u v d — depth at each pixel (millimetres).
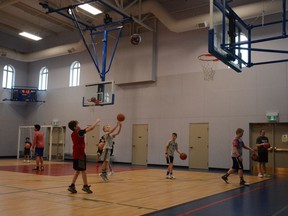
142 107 17000
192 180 10023
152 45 16609
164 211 5328
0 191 7062
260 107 13609
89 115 19062
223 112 14516
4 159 19141
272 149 13391
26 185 8039
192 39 15703
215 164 14438
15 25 19781
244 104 14016
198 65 15414
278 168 13242
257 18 13914
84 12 16125
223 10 6961
